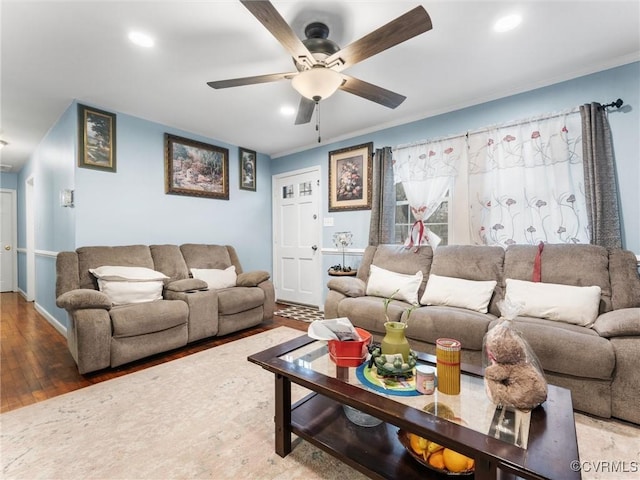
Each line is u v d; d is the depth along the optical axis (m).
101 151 2.99
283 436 1.40
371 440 1.31
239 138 4.04
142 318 2.42
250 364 2.46
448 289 2.50
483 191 2.80
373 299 2.72
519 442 0.91
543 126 2.51
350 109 3.12
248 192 4.52
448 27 1.88
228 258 3.84
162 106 3.01
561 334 1.73
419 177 3.20
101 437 1.54
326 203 4.17
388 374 1.31
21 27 1.84
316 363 1.48
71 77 2.44
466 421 1.04
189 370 2.34
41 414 1.75
